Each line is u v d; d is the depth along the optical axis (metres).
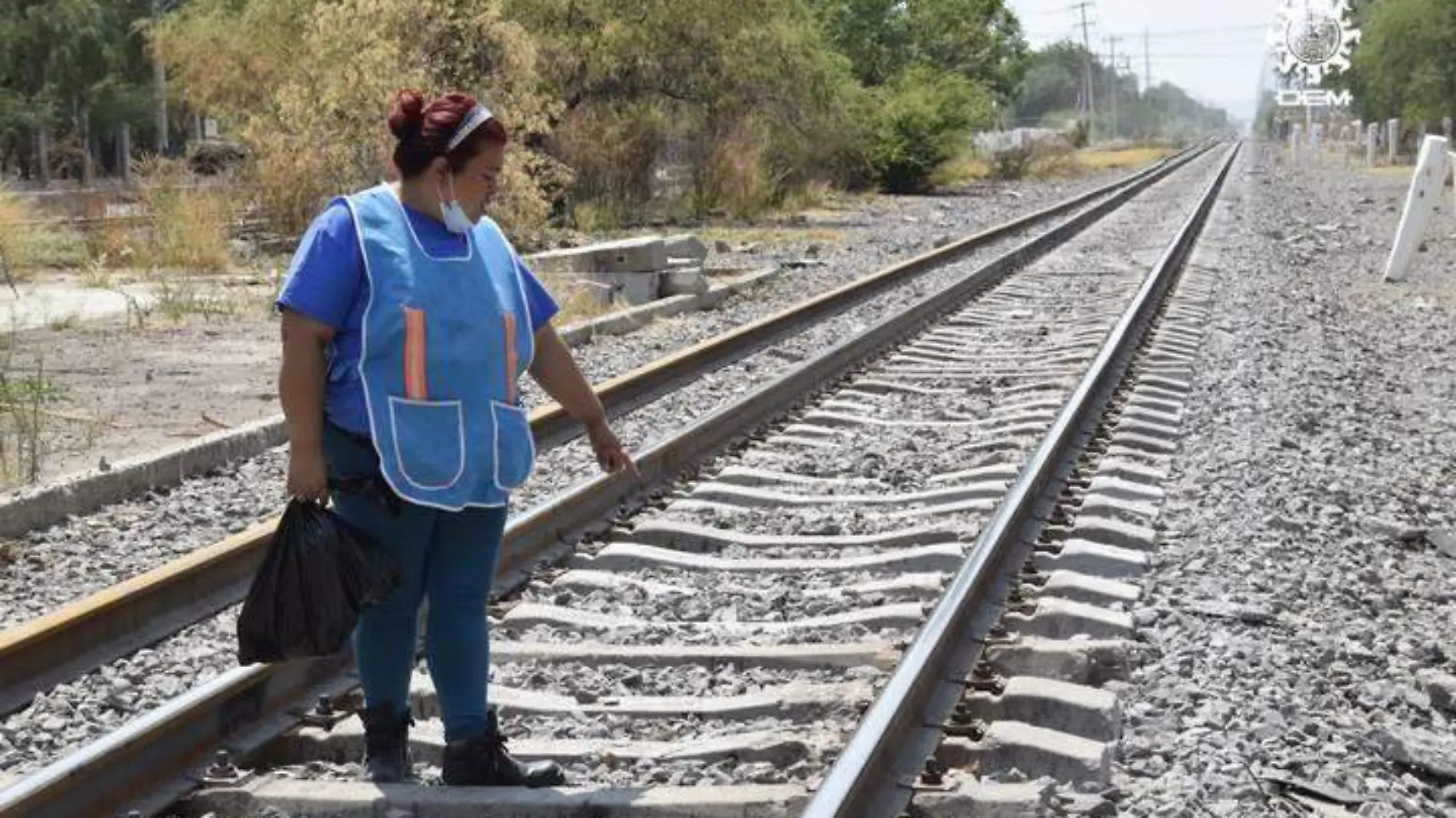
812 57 35.41
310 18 23.39
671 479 8.75
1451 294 20.06
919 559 6.99
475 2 22.72
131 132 56.53
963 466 9.19
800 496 8.61
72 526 7.97
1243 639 5.99
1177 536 7.58
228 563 6.66
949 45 58.44
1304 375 12.95
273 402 11.52
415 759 4.95
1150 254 24.25
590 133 31.14
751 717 5.25
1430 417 12.12
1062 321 16.08
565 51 30.55
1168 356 13.29
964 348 14.26
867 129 44.72
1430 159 21.27
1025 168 62.62
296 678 5.25
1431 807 4.71
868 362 13.27
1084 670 5.57
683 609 6.50
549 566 7.03
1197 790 4.60
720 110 33.97
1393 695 5.62
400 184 4.34
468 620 4.55
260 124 23.36
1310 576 7.02
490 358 4.30
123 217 21.98
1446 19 63.50
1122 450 9.38
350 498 4.36
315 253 4.14
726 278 20.98
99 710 5.37
